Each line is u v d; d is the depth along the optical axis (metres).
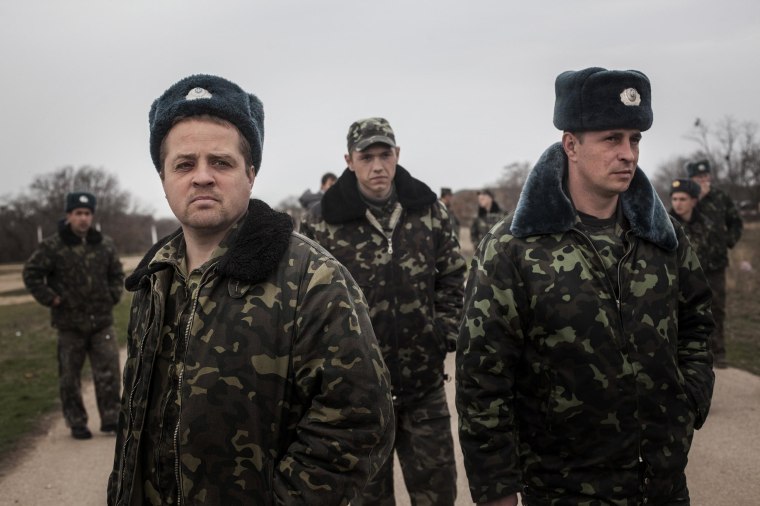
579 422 2.07
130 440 1.73
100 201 57.19
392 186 3.56
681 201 6.09
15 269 42.25
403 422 3.38
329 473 1.60
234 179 1.74
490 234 2.25
